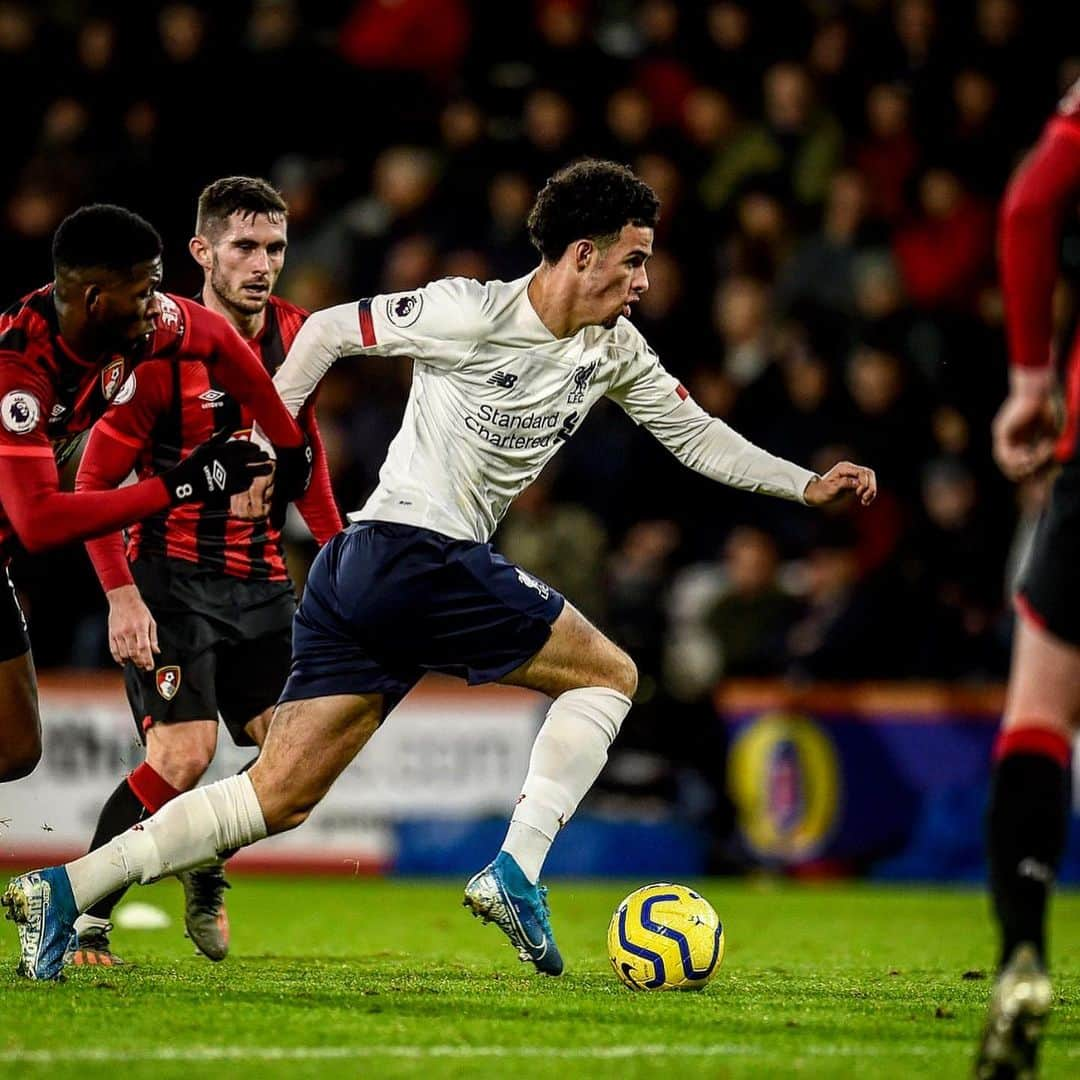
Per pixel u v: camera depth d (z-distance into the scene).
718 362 47.50
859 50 51.81
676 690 40.97
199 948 20.73
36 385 16.61
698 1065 13.31
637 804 40.91
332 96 51.78
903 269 48.97
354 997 16.75
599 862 40.75
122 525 16.50
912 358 45.62
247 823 17.22
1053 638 13.01
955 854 41.12
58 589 42.44
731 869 40.94
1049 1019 16.34
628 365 18.62
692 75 52.97
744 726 41.25
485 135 49.34
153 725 20.56
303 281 46.06
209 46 51.38
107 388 17.69
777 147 50.56
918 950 24.66
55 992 16.39
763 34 53.34
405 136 52.22
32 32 52.94
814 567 42.19
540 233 17.52
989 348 46.41
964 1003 17.47
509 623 17.64
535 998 16.98
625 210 17.28
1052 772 12.89
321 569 17.53
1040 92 51.66
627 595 41.72
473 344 17.47
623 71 52.31
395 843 40.44
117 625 19.42
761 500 44.41
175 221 50.06
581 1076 12.81
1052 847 12.79
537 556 42.09
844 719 41.44
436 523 17.44
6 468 16.34
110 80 51.59
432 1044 14.05
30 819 39.53
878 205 49.97
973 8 52.06
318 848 40.44
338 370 45.19
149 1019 14.97
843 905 34.50
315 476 20.92
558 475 45.25
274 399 18.17
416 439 17.77
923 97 51.09
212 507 20.95
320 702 17.33
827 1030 15.21
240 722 21.70
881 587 41.59
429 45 53.03
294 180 51.00
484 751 40.88
